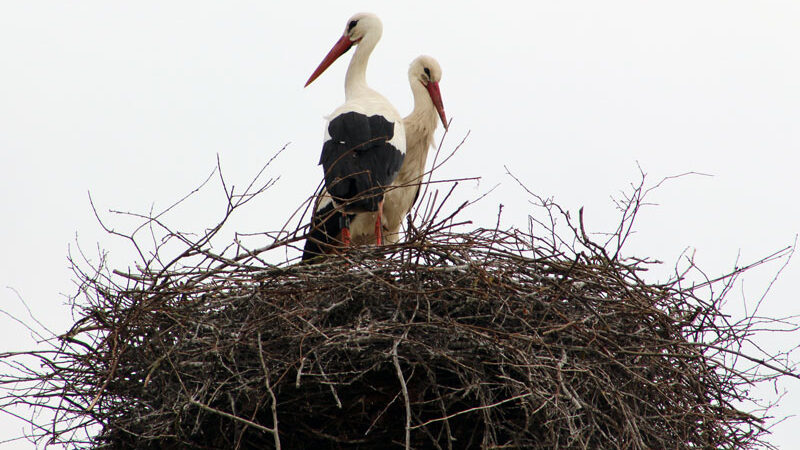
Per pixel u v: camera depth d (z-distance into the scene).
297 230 10.95
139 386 10.29
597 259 11.36
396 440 10.43
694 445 10.77
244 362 10.06
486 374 10.04
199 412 9.63
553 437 9.51
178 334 10.32
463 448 10.41
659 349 10.80
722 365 10.75
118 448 10.73
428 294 10.23
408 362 9.70
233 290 10.76
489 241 11.18
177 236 10.59
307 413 10.29
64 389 10.24
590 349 10.23
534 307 10.63
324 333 9.81
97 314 10.38
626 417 9.73
